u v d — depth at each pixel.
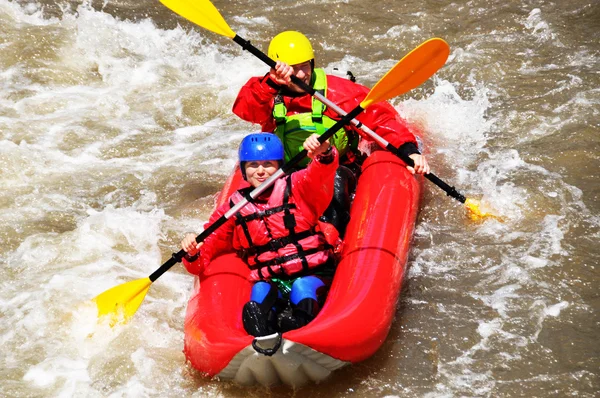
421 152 21.30
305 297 15.54
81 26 31.38
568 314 17.05
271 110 19.55
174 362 16.55
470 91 27.06
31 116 27.20
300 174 16.09
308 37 31.98
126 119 27.31
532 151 23.30
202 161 24.91
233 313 15.89
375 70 29.31
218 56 30.86
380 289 15.88
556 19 30.98
